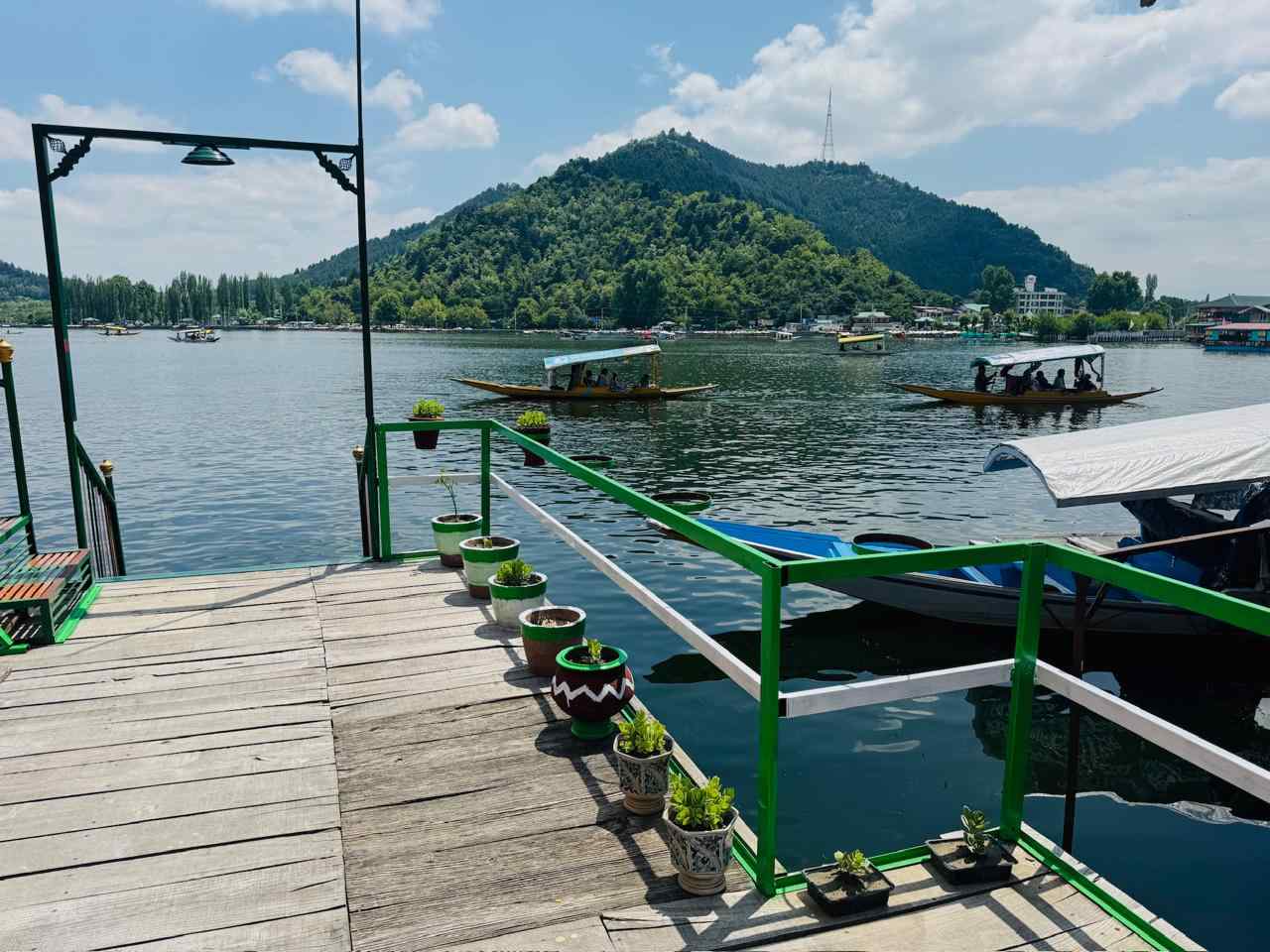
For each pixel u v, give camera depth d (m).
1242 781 2.73
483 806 4.36
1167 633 10.26
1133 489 9.76
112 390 54.72
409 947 3.36
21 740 5.00
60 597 6.87
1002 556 3.68
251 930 3.45
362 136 7.81
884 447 29.03
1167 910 5.52
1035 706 8.88
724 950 3.32
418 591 7.77
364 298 8.17
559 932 3.44
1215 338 134.88
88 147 7.21
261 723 5.24
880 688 3.60
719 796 3.67
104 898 3.63
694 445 29.47
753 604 12.07
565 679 4.96
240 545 16.69
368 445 8.60
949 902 3.59
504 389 45.22
